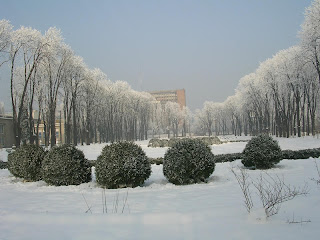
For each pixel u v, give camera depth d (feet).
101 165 28.60
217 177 32.50
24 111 132.26
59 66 111.34
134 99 212.43
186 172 28.96
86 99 143.84
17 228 15.35
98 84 153.17
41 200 23.68
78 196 24.93
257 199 20.30
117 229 14.69
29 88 114.62
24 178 35.96
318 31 97.60
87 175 32.30
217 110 300.20
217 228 14.21
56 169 30.55
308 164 38.45
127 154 28.78
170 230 14.25
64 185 30.81
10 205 21.94
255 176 31.86
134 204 20.86
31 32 95.91
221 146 100.68
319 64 104.01
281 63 130.62
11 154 39.32
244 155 38.47
